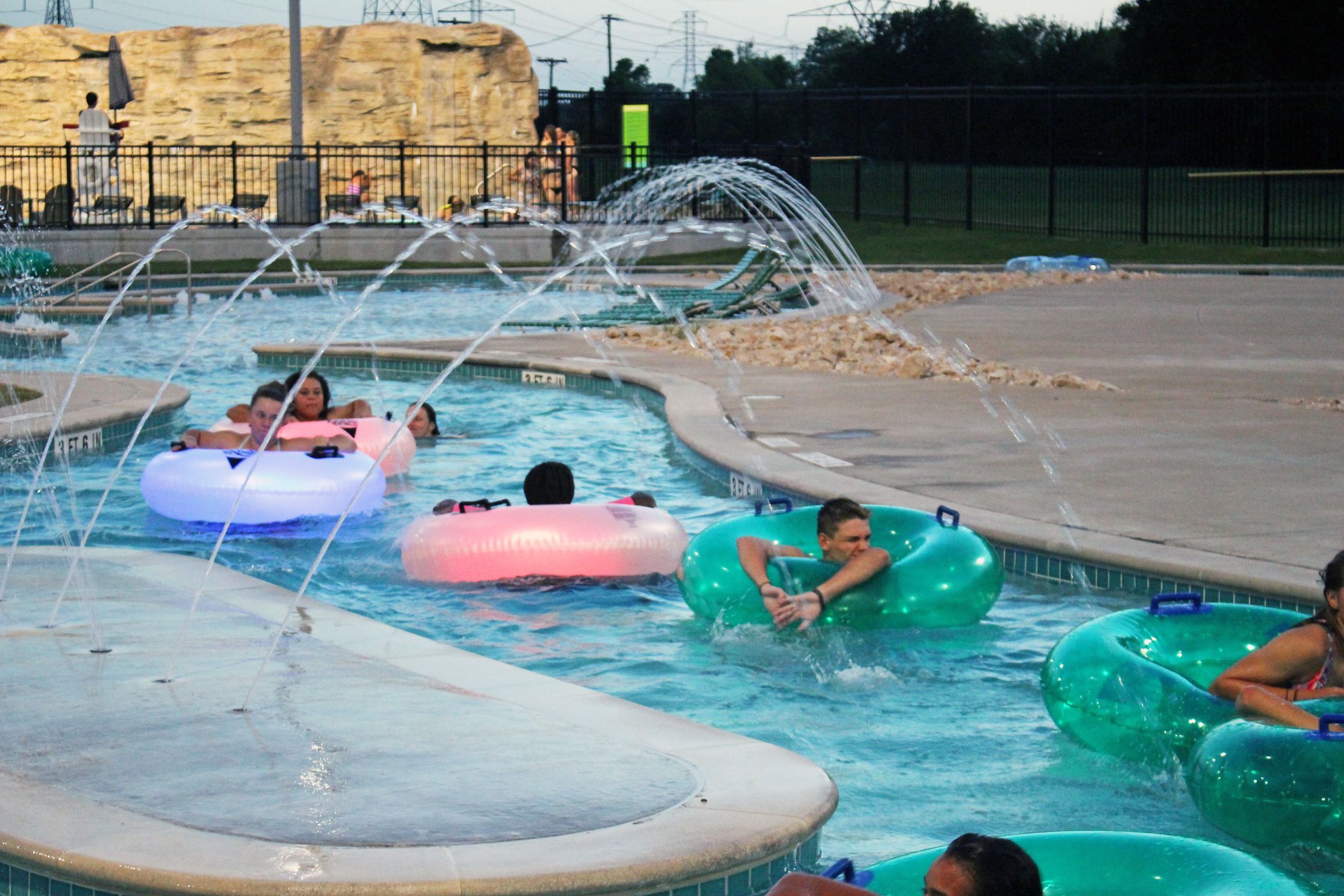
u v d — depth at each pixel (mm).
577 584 5840
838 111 53906
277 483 7020
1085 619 5383
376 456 8078
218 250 24344
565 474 6523
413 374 13375
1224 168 41625
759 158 29109
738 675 4770
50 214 25734
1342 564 3715
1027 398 10250
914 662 4902
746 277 23312
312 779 3273
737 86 76312
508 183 30766
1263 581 5152
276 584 5945
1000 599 5676
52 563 5723
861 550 5180
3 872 2930
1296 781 3223
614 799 3156
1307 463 7637
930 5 61906
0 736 3596
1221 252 27281
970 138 31578
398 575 6082
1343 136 38719
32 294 19672
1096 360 12664
